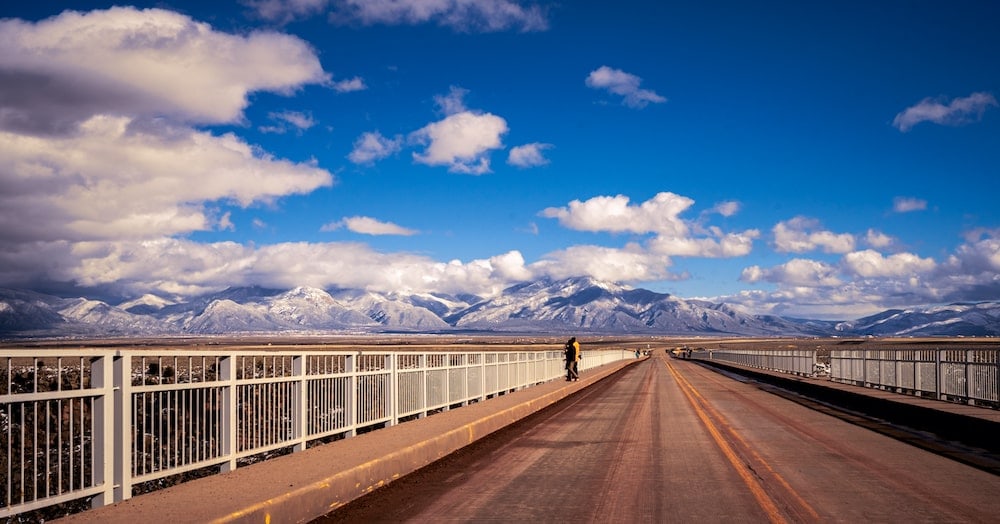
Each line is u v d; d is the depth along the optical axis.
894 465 13.29
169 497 9.15
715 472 12.63
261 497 9.09
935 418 19.30
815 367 42.19
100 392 8.71
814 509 9.77
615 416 23.25
